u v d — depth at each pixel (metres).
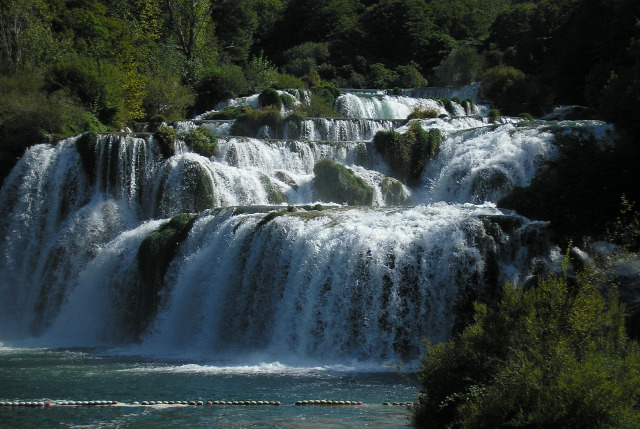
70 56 51.50
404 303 23.75
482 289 23.22
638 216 23.25
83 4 65.69
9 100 40.31
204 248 28.81
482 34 89.44
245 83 60.09
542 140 34.72
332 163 35.38
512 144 35.44
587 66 55.97
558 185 25.84
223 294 27.14
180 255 29.39
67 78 46.38
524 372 11.07
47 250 35.06
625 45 52.06
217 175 35.03
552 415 10.43
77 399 17.59
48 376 21.02
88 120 42.62
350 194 34.97
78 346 28.94
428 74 83.25
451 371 13.06
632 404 10.74
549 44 64.38
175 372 21.69
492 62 70.62
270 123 43.53
